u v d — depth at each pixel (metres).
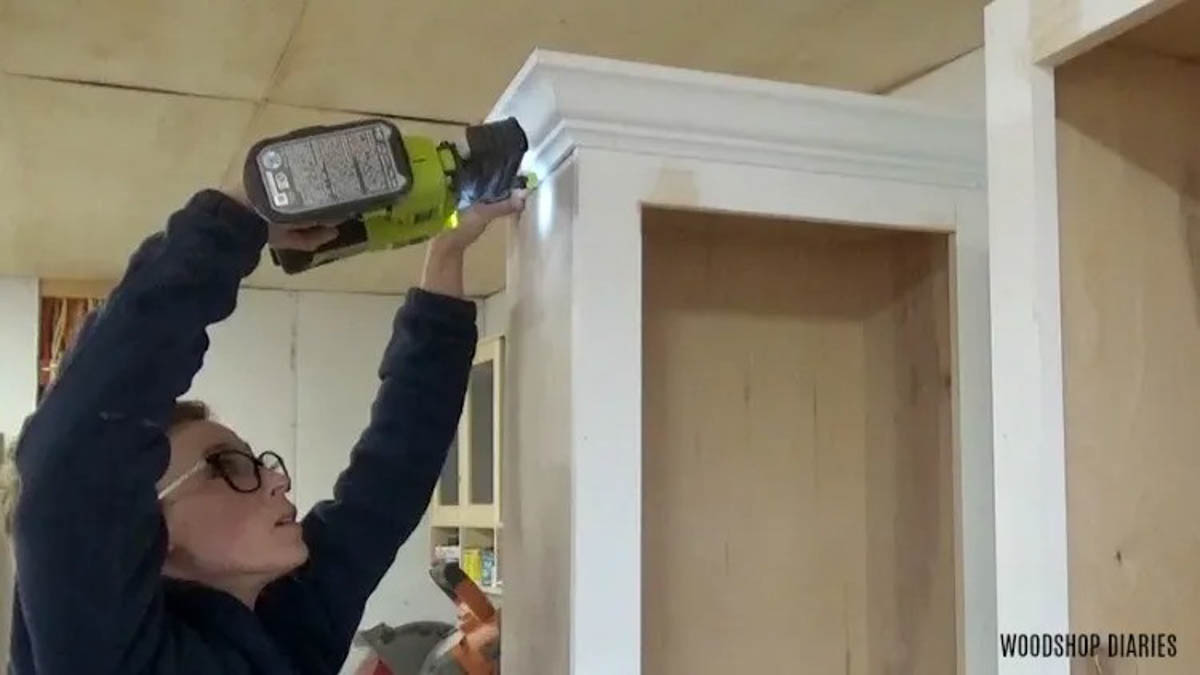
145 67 1.79
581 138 1.04
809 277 1.34
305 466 3.94
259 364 3.93
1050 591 0.82
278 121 2.06
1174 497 0.88
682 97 1.05
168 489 1.04
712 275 1.30
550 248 1.11
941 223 1.18
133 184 2.52
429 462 1.25
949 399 1.21
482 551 3.58
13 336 3.66
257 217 0.95
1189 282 0.90
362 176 0.91
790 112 1.09
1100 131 0.88
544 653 1.10
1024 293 0.84
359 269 3.54
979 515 1.19
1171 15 0.82
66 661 0.89
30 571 0.87
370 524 1.22
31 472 0.86
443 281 1.25
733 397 1.30
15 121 2.06
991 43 0.88
